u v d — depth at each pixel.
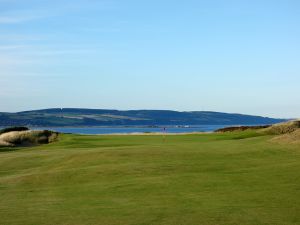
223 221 14.84
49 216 16.73
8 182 26.81
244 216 15.41
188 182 22.59
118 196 20.36
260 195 18.84
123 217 15.97
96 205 18.55
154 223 14.91
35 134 67.88
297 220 14.77
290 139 35.84
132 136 64.56
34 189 24.25
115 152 34.22
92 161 32.16
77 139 59.06
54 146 51.44
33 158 38.38
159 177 24.75
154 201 18.70
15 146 61.81
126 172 26.98
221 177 23.59
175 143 45.12
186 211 16.47
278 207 16.62
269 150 32.84
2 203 20.11
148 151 34.34
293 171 24.11
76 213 17.08
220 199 18.41
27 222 15.84
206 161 29.70
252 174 24.08
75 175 27.16
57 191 23.03
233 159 30.20
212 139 51.56
